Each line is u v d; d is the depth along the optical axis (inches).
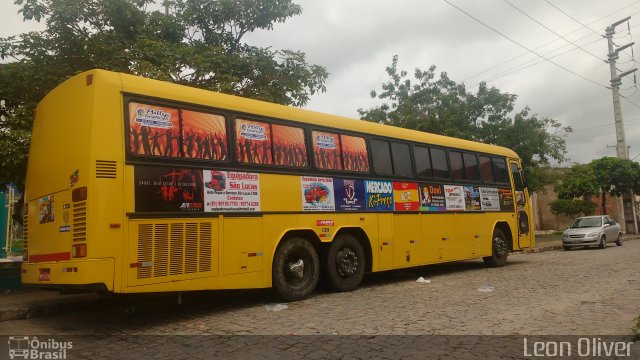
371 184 382.3
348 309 287.1
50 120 267.4
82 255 225.3
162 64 406.6
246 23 470.9
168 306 314.2
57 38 383.6
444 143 468.8
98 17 406.6
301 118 337.7
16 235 486.6
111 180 233.9
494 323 242.4
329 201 346.3
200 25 470.3
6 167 360.5
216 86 424.2
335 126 362.0
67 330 251.8
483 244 503.5
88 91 240.7
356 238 376.8
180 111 268.7
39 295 345.7
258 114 310.0
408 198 415.5
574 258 623.5
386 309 284.8
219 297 342.3
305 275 327.9
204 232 269.0
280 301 318.3
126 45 402.0
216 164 280.5
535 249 829.2
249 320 261.6
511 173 569.0
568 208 1238.3
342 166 361.7
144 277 240.4
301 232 329.4
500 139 865.5
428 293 345.1
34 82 371.9
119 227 233.6
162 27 450.6
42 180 265.1
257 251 295.4
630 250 762.2
